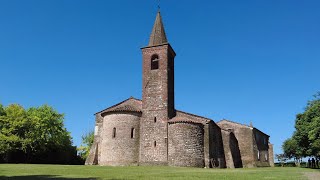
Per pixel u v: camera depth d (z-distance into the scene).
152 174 28.06
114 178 23.08
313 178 25.67
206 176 26.06
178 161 46.69
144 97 51.62
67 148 71.06
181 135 47.72
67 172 29.30
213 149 52.03
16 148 58.66
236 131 69.88
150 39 54.88
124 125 49.16
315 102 51.75
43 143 63.69
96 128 54.50
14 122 59.78
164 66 52.12
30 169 32.25
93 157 52.25
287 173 33.06
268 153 80.31
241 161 67.94
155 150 48.50
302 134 52.34
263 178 25.00
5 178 21.92
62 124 69.56
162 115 49.91
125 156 47.94
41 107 67.62
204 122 50.47
